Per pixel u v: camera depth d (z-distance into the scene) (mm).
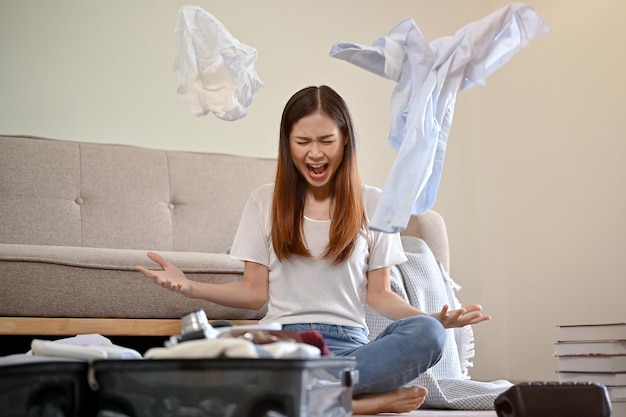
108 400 1130
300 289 1868
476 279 3510
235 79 1903
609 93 3031
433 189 1817
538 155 3326
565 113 3213
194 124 3207
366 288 1973
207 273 2279
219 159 3037
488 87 3570
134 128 3113
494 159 3521
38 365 1150
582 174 3131
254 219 1976
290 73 3369
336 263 1870
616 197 2986
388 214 1658
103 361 1135
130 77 3127
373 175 3461
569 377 2135
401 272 2441
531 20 1785
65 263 2119
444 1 3645
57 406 1168
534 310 3303
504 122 3490
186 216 2908
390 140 1874
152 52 3168
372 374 1714
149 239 2812
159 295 2215
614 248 2988
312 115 1808
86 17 3090
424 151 1708
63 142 2811
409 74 1850
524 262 3359
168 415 1093
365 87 3494
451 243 3512
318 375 1148
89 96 3062
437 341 1739
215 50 1892
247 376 1077
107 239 2750
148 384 1106
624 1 2992
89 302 2146
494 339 3438
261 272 1960
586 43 3139
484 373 3436
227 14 3293
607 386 2045
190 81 1915
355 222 1871
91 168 2809
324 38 3443
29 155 2725
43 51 3018
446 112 1814
